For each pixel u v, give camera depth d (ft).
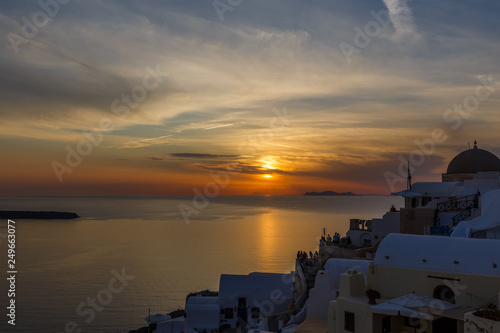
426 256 66.18
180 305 234.79
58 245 509.76
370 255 118.01
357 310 63.93
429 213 108.47
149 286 280.92
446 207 111.75
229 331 135.85
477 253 62.59
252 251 423.23
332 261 94.48
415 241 69.46
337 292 86.99
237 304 141.08
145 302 242.17
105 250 457.68
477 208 101.96
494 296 57.98
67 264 373.20
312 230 622.54
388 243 71.41
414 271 65.82
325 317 86.63
